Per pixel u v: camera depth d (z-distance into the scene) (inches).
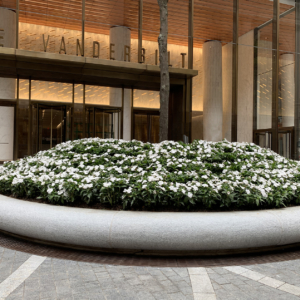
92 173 216.8
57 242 167.2
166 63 319.3
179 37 575.2
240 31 606.5
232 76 600.4
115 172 219.9
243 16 606.2
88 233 152.1
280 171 233.9
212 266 143.3
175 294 114.8
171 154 257.8
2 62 470.0
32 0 502.9
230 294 115.1
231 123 600.1
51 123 559.8
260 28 615.2
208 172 215.5
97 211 164.4
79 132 565.0
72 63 479.5
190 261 149.8
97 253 159.2
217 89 593.9
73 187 185.0
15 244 171.9
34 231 163.6
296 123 629.6
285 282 126.3
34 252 159.5
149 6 558.3
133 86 597.3
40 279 126.2
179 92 600.1
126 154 271.4
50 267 139.3
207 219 152.2
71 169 227.9
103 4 538.0
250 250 161.2
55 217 159.8
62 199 184.5
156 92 613.6
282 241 157.0
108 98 583.2
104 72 526.0
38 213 165.6
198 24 586.9
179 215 156.3
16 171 241.8
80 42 524.7
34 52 449.7
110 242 150.5
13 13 489.7
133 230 148.2
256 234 151.5
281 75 625.0
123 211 165.0
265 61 615.8
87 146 291.0
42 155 304.3
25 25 498.3
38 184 200.2
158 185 179.2
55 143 560.7
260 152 292.4
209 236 148.2
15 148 531.5
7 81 526.9
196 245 148.7
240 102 604.7
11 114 531.8
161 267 141.4
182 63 573.0
